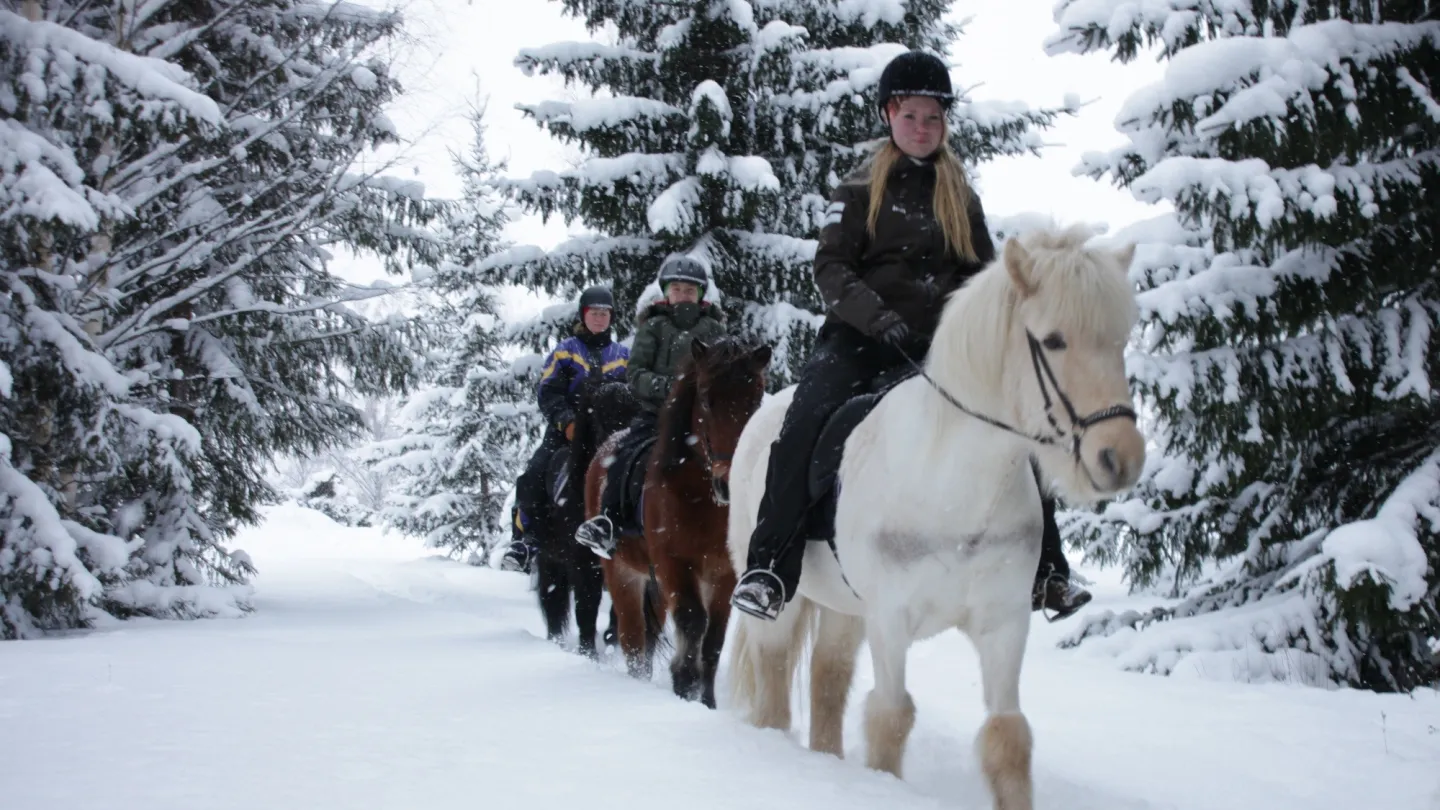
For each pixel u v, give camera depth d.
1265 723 5.46
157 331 12.60
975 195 4.41
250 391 12.91
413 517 23.70
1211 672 6.94
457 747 4.26
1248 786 4.30
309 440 14.30
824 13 14.24
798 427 4.32
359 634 8.88
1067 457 3.10
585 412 8.20
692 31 13.56
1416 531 6.47
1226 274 7.05
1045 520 4.12
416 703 5.25
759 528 4.36
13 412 9.60
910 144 4.25
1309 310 6.99
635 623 7.23
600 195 13.29
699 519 6.08
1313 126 6.34
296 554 23.53
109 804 3.41
